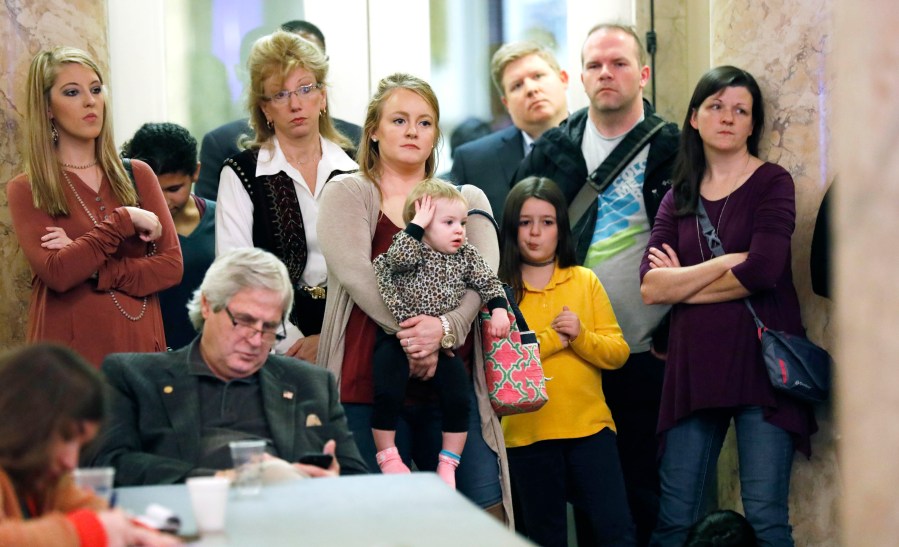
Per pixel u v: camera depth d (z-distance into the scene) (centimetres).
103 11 1226
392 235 973
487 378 980
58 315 967
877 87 481
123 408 770
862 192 486
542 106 1328
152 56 1380
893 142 477
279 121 1082
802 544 1125
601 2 1460
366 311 941
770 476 1046
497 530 552
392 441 938
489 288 959
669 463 1080
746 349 1053
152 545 526
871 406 484
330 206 970
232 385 787
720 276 1054
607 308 1144
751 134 1130
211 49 1396
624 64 1220
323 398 806
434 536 541
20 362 543
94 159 1002
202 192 1267
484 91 1455
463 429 948
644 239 1208
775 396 1046
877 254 481
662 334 1192
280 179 1073
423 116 989
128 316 983
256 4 1405
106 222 966
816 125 1119
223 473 707
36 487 554
